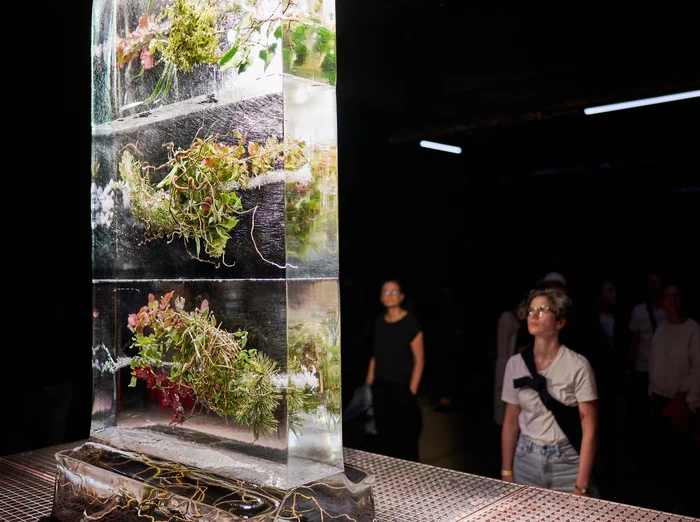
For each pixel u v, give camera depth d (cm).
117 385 148
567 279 288
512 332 303
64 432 249
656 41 231
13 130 231
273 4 113
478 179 301
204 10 126
